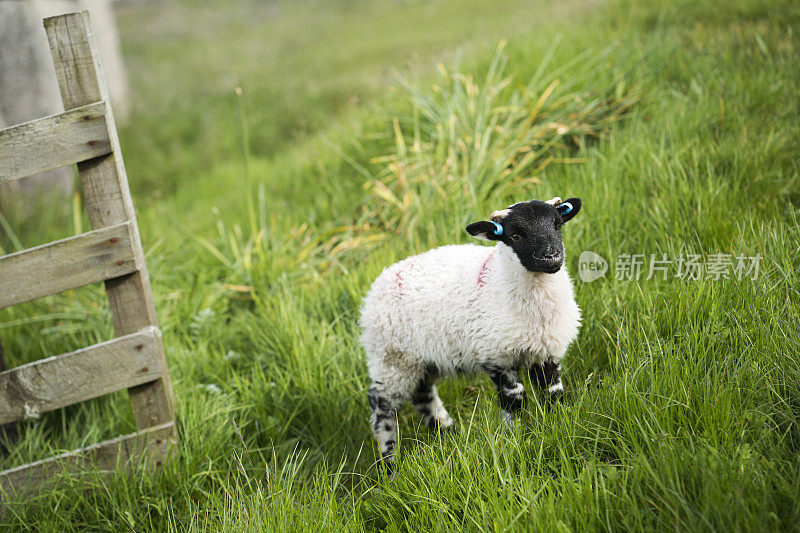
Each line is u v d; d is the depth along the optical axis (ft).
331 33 75.20
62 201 27.45
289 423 13.21
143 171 33.14
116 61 44.91
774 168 15.57
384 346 12.01
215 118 39.83
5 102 28.22
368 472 12.01
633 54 23.59
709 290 11.53
